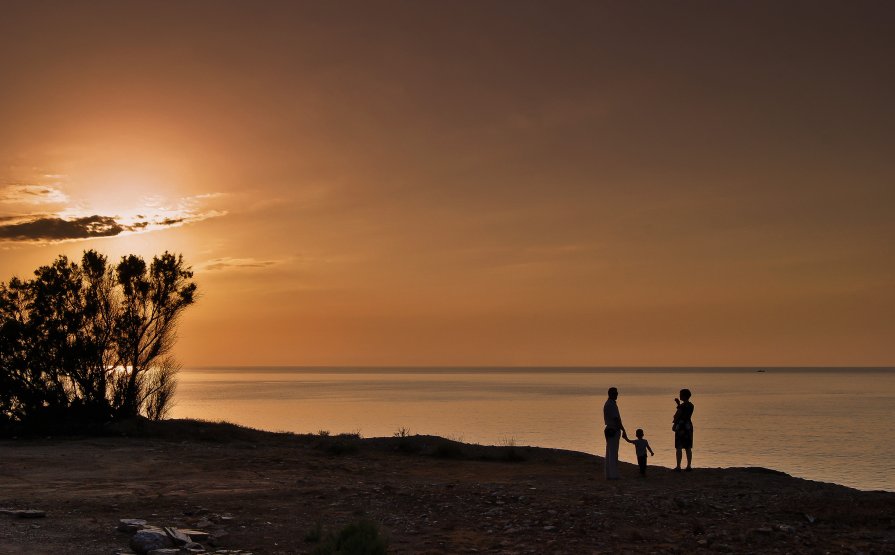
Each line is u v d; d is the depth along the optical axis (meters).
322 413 98.19
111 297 30.86
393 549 10.49
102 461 19.89
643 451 18.44
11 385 28.41
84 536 10.71
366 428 71.00
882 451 61.22
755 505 13.92
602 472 19.50
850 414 111.75
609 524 12.19
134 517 12.17
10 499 13.63
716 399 164.38
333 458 21.67
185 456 21.28
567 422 85.19
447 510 13.37
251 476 17.52
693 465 48.41
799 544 10.87
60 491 14.82
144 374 31.34
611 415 17.91
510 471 19.66
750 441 69.19
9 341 28.50
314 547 9.99
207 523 11.73
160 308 31.52
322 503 13.78
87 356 29.45
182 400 137.12
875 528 12.08
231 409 105.62
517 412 104.94
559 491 15.59
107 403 29.69
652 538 11.29
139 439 25.67
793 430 82.06
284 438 27.17
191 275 32.28
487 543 10.92
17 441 25.08
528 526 12.07
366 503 13.87
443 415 96.75
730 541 11.07
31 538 10.41
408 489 15.58
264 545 10.67
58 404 28.95
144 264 31.47
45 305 29.41
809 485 16.67
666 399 159.62
